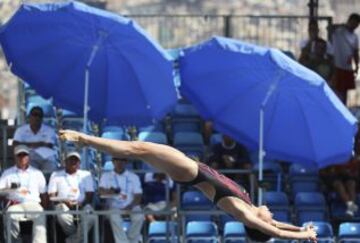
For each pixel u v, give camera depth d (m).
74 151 61.44
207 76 58.94
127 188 58.06
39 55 60.12
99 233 57.00
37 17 59.16
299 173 65.94
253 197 61.22
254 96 58.34
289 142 58.38
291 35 79.88
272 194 63.03
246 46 57.81
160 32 80.94
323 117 57.84
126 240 56.91
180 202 61.66
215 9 100.56
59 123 68.06
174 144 66.19
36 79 60.28
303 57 73.31
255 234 34.47
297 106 57.91
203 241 59.78
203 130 69.31
